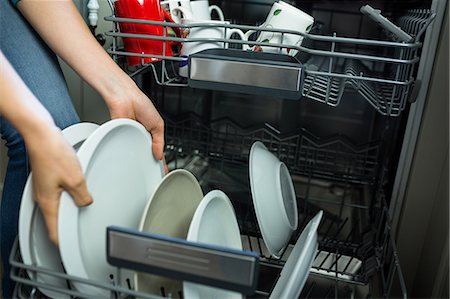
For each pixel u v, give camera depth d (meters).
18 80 0.52
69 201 0.55
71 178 0.53
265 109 1.26
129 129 0.67
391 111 0.71
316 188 1.18
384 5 1.14
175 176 0.68
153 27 0.75
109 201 0.64
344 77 0.65
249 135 1.21
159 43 0.75
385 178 1.05
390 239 0.80
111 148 0.64
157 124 0.75
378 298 0.82
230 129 1.28
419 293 0.91
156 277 0.61
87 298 0.54
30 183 0.56
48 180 0.53
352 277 0.82
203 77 0.67
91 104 0.94
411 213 0.91
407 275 0.95
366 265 0.85
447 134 0.86
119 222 0.66
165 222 0.67
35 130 0.51
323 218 1.05
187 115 1.24
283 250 0.83
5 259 0.74
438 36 0.81
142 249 0.50
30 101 0.52
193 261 0.49
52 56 0.76
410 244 0.93
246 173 1.20
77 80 0.92
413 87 0.76
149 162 0.74
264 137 1.25
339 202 1.13
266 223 0.76
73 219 0.55
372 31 1.15
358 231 1.02
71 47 0.71
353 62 1.07
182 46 0.77
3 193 0.74
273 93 0.65
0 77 0.50
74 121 0.75
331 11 1.16
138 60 0.76
